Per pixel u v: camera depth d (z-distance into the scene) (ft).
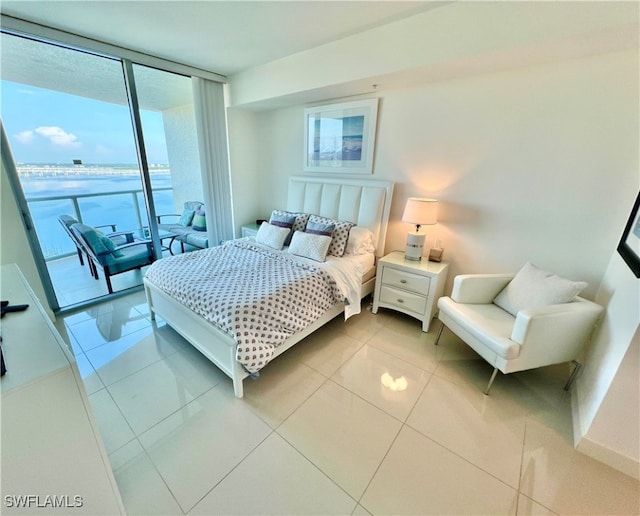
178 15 6.57
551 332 5.60
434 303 8.42
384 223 9.79
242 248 9.44
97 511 3.31
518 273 7.15
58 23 7.00
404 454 4.80
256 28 7.22
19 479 2.75
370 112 9.48
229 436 5.04
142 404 5.70
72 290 10.69
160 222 16.01
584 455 4.84
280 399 5.89
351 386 6.31
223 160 12.27
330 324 8.94
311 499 4.11
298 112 11.57
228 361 5.80
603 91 6.02
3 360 3.03
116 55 8.42
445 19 6.12
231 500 4.07
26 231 7.85
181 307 6.73
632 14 4.50
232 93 11.56
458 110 7.93
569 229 6.93
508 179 7.55
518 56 6.03
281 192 13.24
